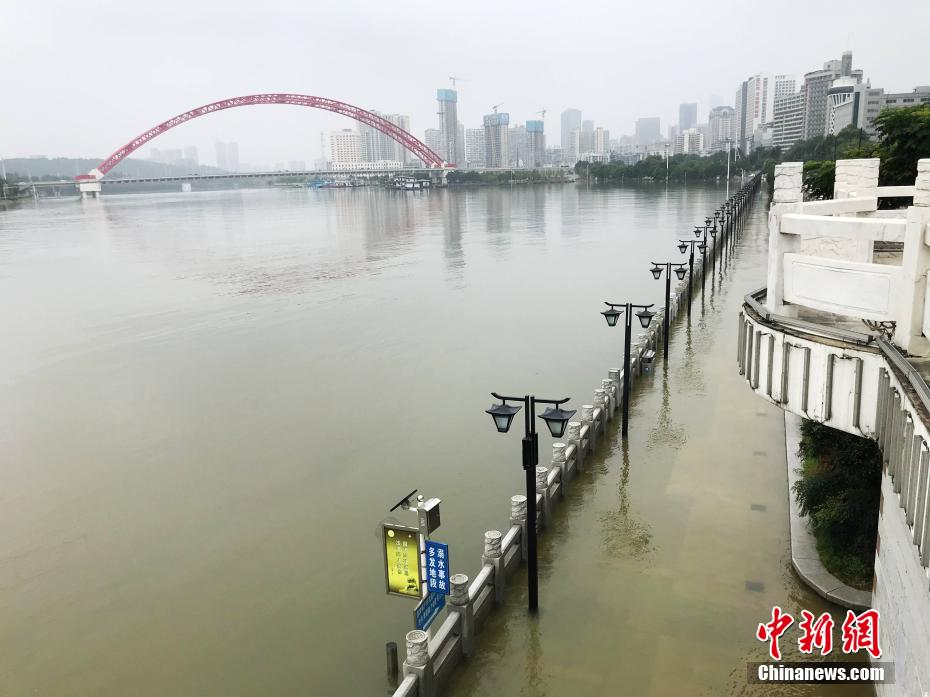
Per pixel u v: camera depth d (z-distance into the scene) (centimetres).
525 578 1312
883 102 17775
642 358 2453
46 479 1961
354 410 2392
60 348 3341
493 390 2542
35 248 7644
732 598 1219
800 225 1059
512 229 8356
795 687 1009
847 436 1278
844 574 1217
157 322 3841
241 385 2709
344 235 8488
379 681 1176
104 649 1274
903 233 934
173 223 11262
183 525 1692
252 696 1151
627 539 1427
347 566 1505
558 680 1056
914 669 777
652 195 14312
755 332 1130
